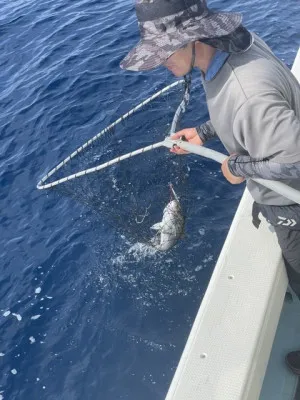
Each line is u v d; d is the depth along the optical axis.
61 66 11.30
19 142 9.20
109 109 9.55
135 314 6.11
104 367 5.59
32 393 5.45
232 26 2.09
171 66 2.29
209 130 3.38
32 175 8.37
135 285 6.45
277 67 2.17
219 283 3.01
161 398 5.18
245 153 2.43
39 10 14.57
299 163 2.05
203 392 2.48
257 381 2.61
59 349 5.85
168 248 6.41
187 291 6.27
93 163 8.08
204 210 7.17
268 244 3.19
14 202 7.93
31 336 6.03
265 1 12.40
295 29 10.95
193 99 9.10
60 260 6.90
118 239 6.95
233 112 2.12
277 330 3.38
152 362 5.55
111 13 13.42
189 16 2.12
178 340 5.73
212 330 2.76
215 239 6.78
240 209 3.53
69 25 13.20
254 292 2.91
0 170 8.59
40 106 10.09
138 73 10.46
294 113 2.11
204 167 7.79
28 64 11.77
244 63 2.08
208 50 2.16
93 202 7.46
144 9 2.16
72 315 6.21
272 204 2.73
